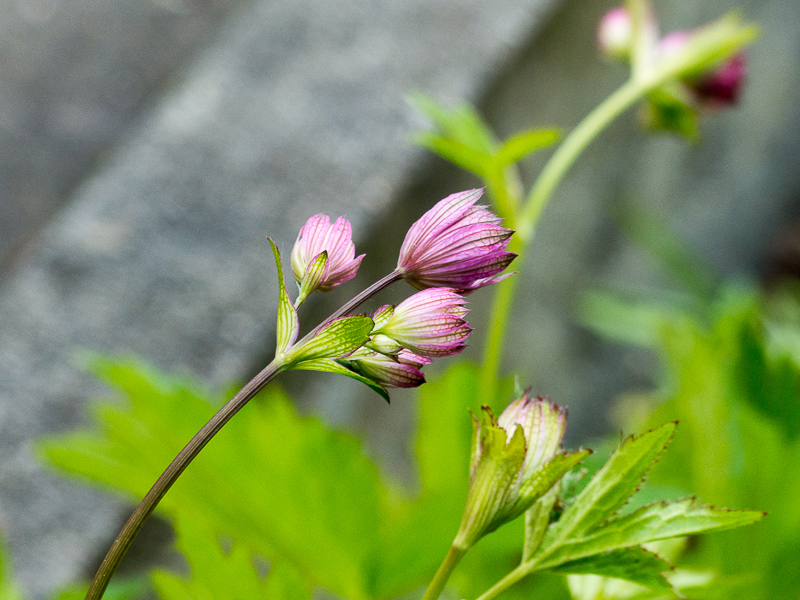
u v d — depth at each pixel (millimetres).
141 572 731
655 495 479
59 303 760
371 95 954
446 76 985
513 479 388
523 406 397
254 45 1013
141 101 1000
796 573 488
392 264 969
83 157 928
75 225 817
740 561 493
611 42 656
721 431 525
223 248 822
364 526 466
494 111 1089
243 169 876
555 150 1281
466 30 1037
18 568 626
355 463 469
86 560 656
